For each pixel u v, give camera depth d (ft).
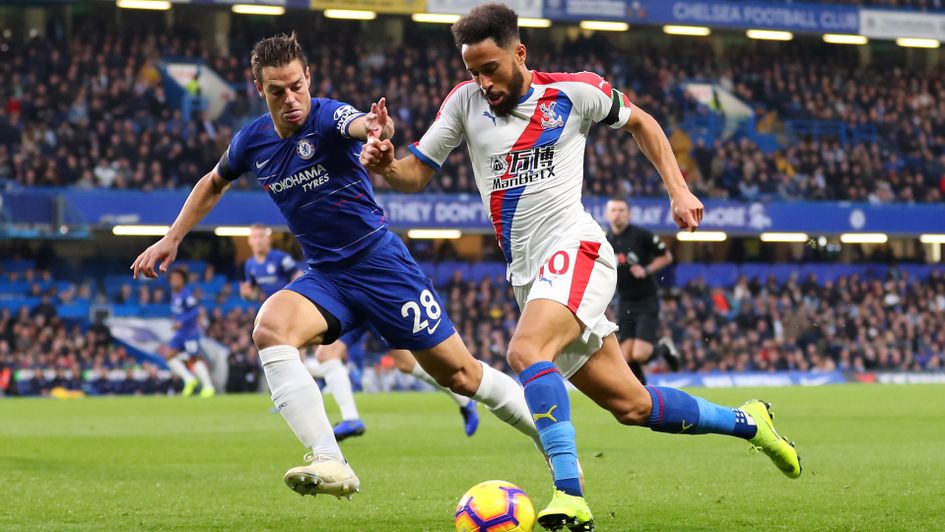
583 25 181.88
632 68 195.11
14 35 178.19
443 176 162.61
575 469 25.52
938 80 206.69
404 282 31.40
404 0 166.50
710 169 179.32
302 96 29.60
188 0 159.84
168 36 176.35
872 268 186.80
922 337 176.96
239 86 176.35
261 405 103.71
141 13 181.98
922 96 203.82
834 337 172.35
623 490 36.04
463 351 32.37
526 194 28.30
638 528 28.07
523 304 29.60
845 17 185.26
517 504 24.62
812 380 163.63
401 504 33.04
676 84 195.72
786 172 185.98
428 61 185.78
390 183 28.99
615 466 43.78
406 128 177.06
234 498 34.58
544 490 36.52
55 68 166.91
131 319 149.59
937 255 196.54
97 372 141.79
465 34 27.30
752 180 179.22
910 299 182.19
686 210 28.55
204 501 33.86
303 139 30.25
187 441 59.41
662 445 53.98
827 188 185.78
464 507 24.76
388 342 32.01
